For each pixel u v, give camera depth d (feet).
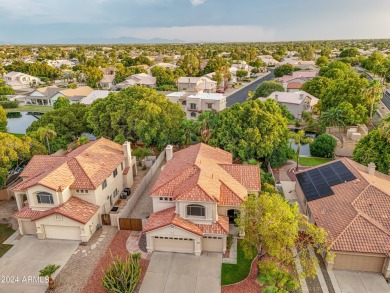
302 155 190.39
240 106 167.53
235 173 122.72
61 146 182.09
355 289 86.99
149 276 92.53
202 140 175.73
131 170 150.10
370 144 144.36
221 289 87.81
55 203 109.09
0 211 129.80
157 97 191.62
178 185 107.65
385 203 102.99
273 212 83.41
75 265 97.66
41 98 350.43
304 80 354.54
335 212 104.27
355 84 231.30
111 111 186.60
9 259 100.68
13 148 140.87
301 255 88.79
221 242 101.30
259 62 579.89
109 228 116.47
